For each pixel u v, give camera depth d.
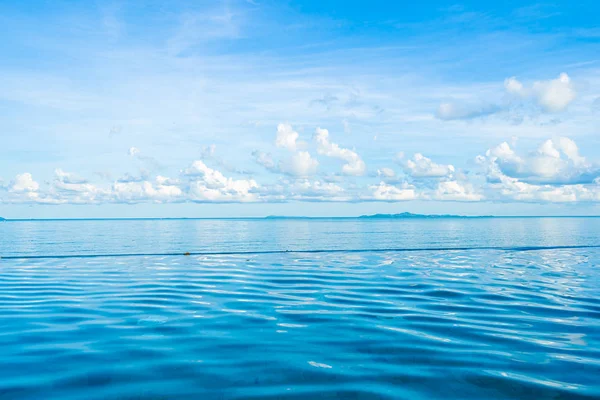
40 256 30.44
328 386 7.31
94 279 19.42
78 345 9.49
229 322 11.54
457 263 25.69
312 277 19.98
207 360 8.55
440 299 14.66
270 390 7.13
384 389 7.20
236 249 36.66
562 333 10.50
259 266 24.42
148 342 9.72
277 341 9.84
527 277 19.86
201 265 24.89
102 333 10.47
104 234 64.00
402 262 26.38
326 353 9.02
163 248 37.47
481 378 7.67
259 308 13.28
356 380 7.58
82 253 32.62
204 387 7.23
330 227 98.62
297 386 7.30
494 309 13.09
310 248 37.38
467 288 16.84
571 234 59.97
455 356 8.83
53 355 8.81
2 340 9.85
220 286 17.45
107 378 7.61
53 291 16.34
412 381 7.54
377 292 16.05
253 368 8.12
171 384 7.35
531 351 9.14
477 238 51.56
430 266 24.25
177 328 10.94
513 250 35.44
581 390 7.15
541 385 7.36
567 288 16.80
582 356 8.80
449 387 7.28
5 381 7.46
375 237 54.78
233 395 6.93
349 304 13.87
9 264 25.47
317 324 11.34
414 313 12.59
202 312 12.73
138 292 16.11
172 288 16.98
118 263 25.97
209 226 109.94
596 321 11.63
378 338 10.08
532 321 11.65
